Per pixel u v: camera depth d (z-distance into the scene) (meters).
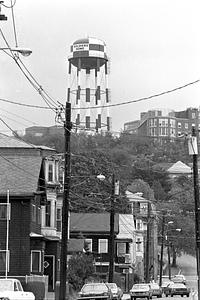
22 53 37.25
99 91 188.88
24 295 48.16
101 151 135.50
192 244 184.25
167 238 173.88
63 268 55.69
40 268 80.69
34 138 118.56
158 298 98.62
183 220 173.12
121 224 139.38
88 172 131.75
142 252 153.00
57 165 92.12
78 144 131.50
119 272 125.62
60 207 93.88
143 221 159.62
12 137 95.62
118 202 137.00
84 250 107.75
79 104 183.62
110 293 71.38
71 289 82.38
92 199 131.38
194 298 78.62
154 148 155.50
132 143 146.62
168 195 169.50
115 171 135.50
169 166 159.38
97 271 118.38
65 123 55.97
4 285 48.62
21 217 78.88
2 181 80.12
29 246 78.75
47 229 88.94
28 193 78.56
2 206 79.19
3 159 83.75
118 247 130.12
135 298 89.56
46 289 75.94
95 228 122.75
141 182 163.25
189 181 166.12
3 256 78.62
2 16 37.09
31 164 82.75
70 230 122.25
